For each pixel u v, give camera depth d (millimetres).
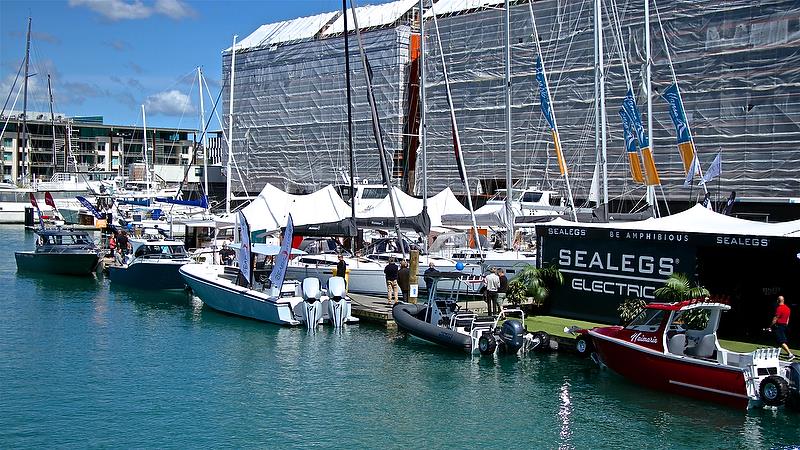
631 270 26875
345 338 28234
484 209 46594
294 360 25250
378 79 83375
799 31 55875
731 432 18594
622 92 63500
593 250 27953
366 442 18188
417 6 83688
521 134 70438
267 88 94938
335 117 87750
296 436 18547
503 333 25766
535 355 25641
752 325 26750
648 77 41750
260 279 32500
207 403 20891
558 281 28859
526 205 49719
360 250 39594
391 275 32469
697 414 19797
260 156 95812
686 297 24062
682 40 61156
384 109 83000
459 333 26047
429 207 44750
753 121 57875
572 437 18469
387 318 29969
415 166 75375
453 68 76250
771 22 56938
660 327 21328
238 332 29281
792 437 18266
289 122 92562
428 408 20578
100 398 21266
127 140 152625
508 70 38438
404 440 18344
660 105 61688
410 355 25828
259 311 30984
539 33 69750
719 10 59188
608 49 64500
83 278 44000
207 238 52625
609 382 22641
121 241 45312
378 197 60500
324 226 35188
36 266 45562
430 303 27953
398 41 81562
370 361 25078
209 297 33750
